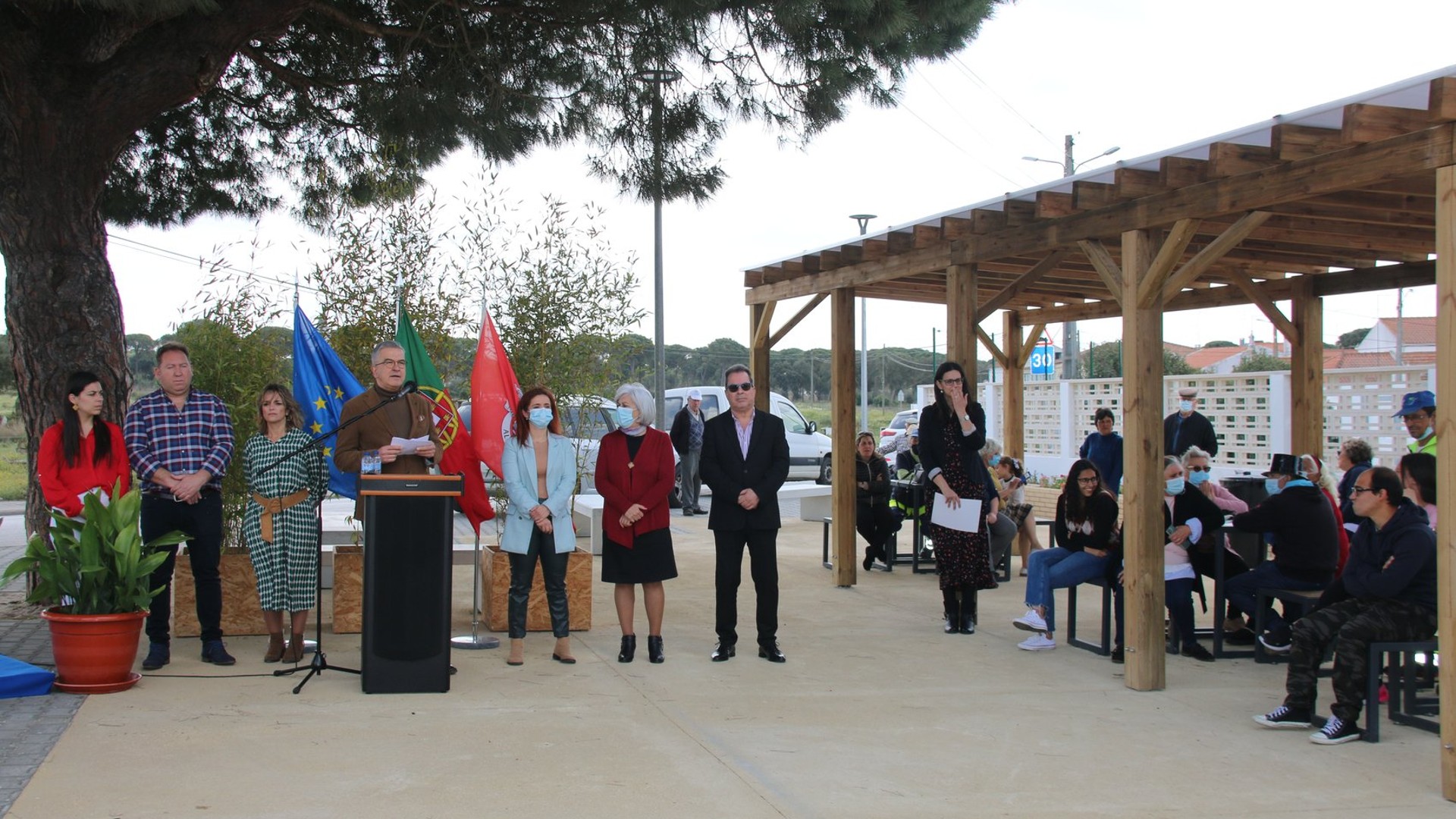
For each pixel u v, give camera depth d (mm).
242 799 4156
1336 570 6863
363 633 5805
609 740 5016
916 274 8789
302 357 7332
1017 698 5914
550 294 8258
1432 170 4500
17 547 12406
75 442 6199
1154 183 6043
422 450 6008
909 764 4742
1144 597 6102
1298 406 10453
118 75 7395
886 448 23469
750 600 9141
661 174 9578
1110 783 4523
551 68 9250
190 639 7207
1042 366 20812
